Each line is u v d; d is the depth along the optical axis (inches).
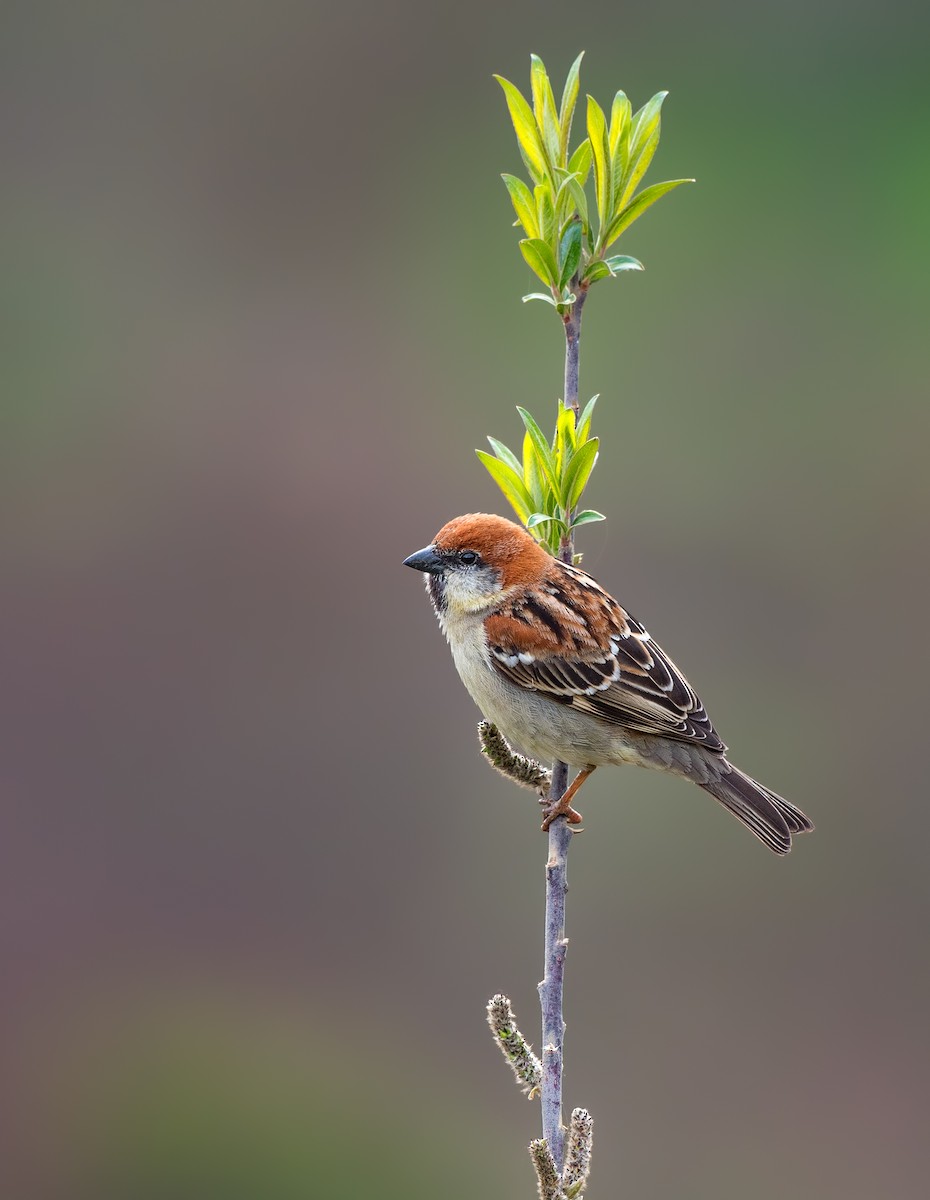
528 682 301.7
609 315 668.1
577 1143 218.4
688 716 303.7
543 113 249.6
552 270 248.2
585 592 305.9
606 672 300.2
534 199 250.1
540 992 232.5
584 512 253.8
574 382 251.6
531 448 253.9
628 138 246.7
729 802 303.3
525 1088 228.8
